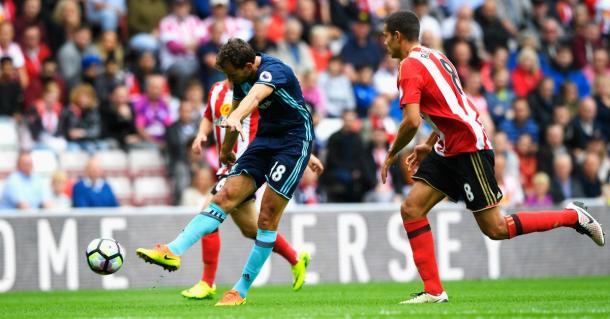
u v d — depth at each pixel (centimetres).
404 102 2323
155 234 4069
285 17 5750
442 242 4381
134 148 4903
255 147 2456
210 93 2920
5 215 3916
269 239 2464
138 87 5203
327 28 5806
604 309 2219
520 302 2516
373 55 5678
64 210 3991
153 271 4056
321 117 5178
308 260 2934
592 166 5312
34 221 3947
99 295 3478
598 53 6347
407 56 2433
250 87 2441
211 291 2909
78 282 3975
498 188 2408
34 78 5031
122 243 4022
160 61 5347
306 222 4206
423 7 5981
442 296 2448
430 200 2430
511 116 5591
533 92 5706
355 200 4775
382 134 4947
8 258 3906
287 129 2450
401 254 4347
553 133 5425
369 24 5850
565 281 4150
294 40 5400
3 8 5247
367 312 2170
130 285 4022
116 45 5306
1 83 4803
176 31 5372
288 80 2398
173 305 2661
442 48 5934
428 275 2447
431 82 2369
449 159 2405
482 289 3519
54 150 4769
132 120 4928
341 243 4253
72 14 5228
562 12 6769
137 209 4059
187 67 5234
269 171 2434
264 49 5278
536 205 4769
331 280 4225
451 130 2375
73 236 3975
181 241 2303
